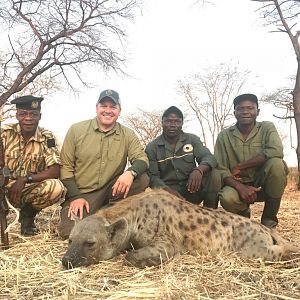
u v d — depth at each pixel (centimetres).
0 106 678
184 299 140
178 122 260
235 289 150
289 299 143
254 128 265
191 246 189
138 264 172
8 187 241
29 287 153
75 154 243
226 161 268
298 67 839
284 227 282
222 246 190
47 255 192
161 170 265
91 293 147
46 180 241
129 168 233
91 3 734
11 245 215
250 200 242
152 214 191
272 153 252
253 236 193
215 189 253
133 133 249
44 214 313
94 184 242
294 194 620
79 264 171
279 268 185
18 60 748
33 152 244
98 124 244
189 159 263
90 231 176
